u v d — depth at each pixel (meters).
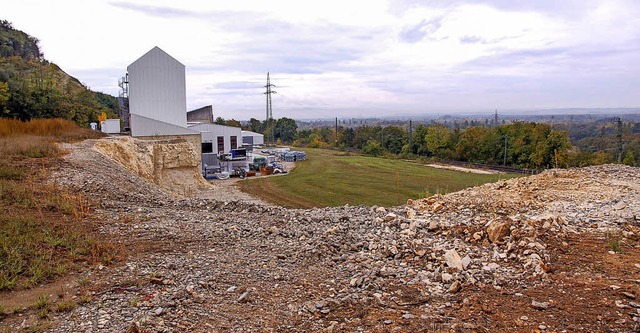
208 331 4.33
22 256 5.84
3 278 5.09
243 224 8.95
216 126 49.78
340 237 7.93
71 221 7.81
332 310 4.94
